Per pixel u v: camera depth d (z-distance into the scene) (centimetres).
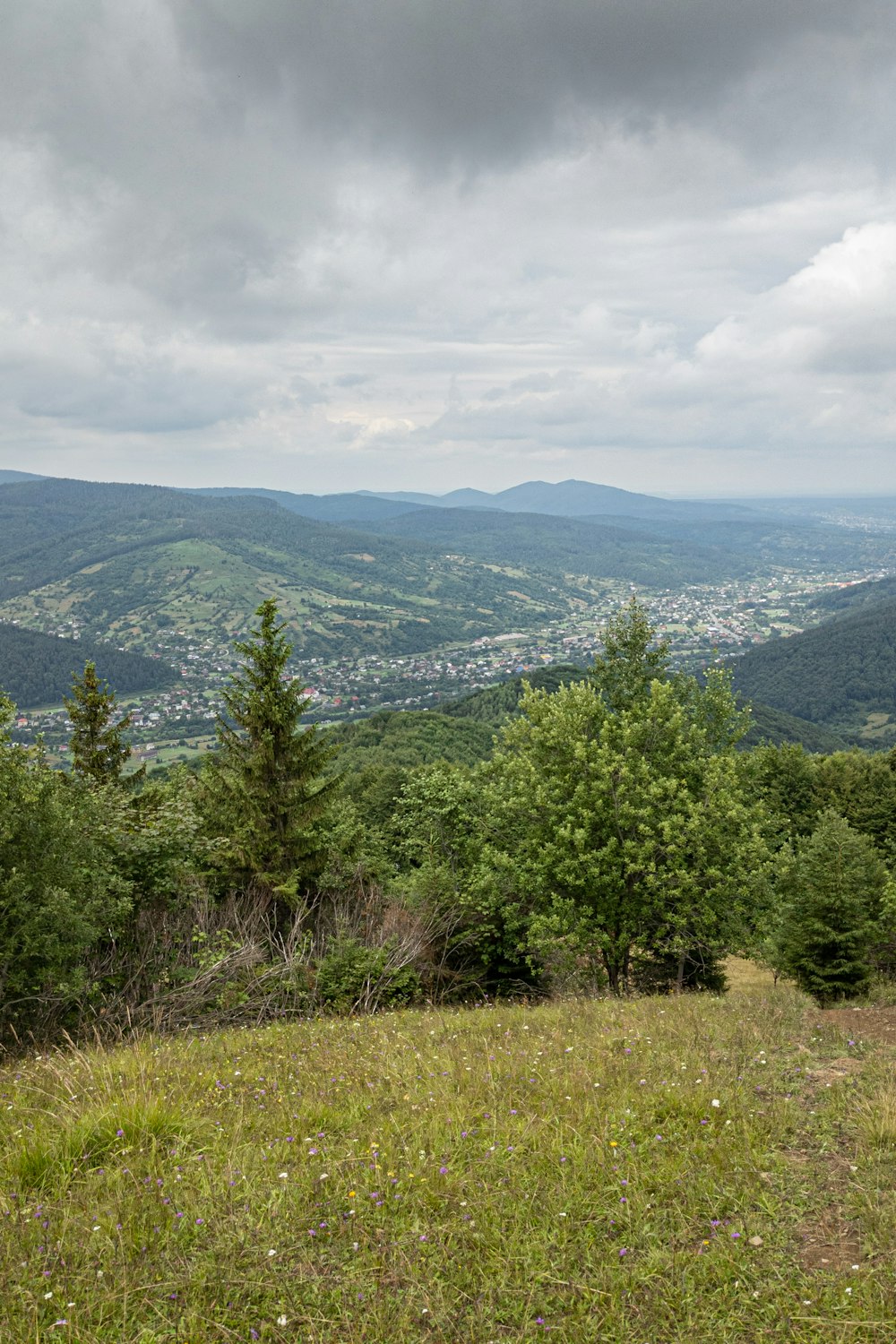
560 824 1894
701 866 1800
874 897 2336
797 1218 453
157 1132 549
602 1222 450
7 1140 532
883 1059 720
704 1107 606
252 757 1997
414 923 1700
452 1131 563
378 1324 362
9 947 1127
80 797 1380
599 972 1959
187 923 1435
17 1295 366
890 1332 356
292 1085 690
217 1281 388
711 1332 363
